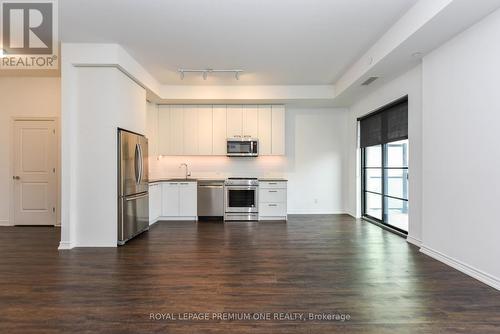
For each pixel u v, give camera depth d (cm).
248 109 666
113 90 424
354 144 676
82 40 407
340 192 716
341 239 468
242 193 634
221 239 468
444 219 349
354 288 278
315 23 361
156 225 580
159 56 464
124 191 436
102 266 340
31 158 570
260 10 330
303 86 627
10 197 569
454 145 332
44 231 523
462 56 319
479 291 270
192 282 292
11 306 243
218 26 368
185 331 206
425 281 295
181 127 662
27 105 571
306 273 318
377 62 415
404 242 448
